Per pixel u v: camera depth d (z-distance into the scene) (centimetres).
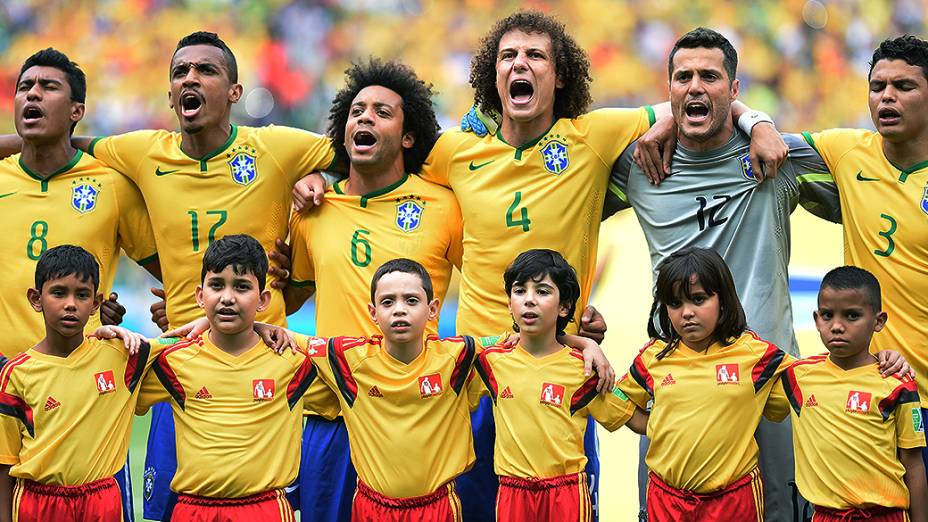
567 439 1627
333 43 4941
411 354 1636
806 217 3081
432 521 1625
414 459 1619
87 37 4922
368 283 1803
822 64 5034
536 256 1627
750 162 1747
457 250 1872
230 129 1883
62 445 1582
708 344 1617
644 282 2917
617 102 4941
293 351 1658
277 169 1875
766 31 5025
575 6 5069
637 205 1816
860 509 1551
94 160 1881
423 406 1630
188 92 1817
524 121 1795
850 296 1546
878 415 1552
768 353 1612
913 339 1680
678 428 1598
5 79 4869
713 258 1592
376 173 1861
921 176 1689
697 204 1766
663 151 1778
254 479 1599
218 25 4922
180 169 1856
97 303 1627
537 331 1614
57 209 1831
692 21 5044
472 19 5066
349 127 1836
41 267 1577
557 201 1788
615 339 2773
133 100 4816
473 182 1827
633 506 2330
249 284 1602
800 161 1778
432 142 1902
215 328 1625
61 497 1583
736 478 1591
